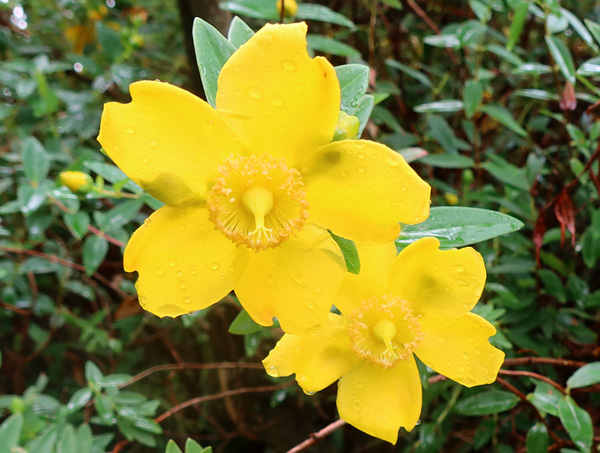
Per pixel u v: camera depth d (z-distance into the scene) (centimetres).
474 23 22
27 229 30
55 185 23
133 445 33
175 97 11
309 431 31
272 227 12
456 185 28
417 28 31
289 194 12
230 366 23
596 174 22
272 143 12
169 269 12
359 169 12
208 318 28
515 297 22
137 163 11
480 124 27
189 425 33
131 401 22
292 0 18
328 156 12
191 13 22
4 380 35
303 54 11
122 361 33
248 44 11
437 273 14
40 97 28
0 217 31
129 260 12
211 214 12
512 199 25
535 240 20
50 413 23
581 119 26
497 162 24
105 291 33
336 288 12
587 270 26
